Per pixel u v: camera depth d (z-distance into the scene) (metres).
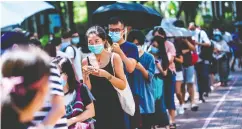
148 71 11.36
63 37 15.02
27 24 29.23
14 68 3.93
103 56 8.95
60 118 5.87
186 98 22.06
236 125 15.15
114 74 8.88
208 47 20.31
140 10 14.75
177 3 38.69
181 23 18.12
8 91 3.95
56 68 5.83
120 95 8.84
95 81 8.87
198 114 17.55
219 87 25.89
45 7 15.38
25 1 15.15
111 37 10.32
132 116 10.03
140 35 11.73
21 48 4.11
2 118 3.98
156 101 12.38
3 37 6.35
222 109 18.39
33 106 3.99
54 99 5.68
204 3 48.72
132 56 10.38
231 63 35.28
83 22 40.44
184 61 17.88
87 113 8.02
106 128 8.91
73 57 14.50
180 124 15.73
